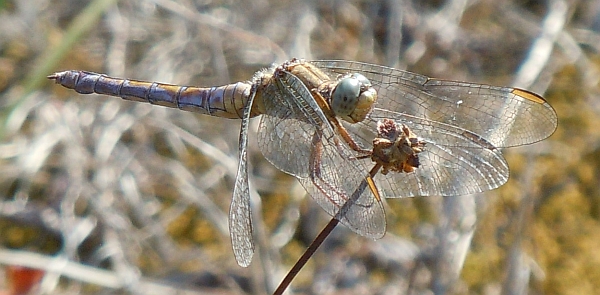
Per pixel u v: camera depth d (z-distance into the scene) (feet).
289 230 2.32
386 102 2.20
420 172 2.18
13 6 2.40
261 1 2.41
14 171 2.32
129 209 2.32
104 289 2.28
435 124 2.19
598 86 2.40
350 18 2.42
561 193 2.34
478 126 2.19
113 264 2.29
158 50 2.39
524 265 2.29
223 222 2.31
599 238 2.32
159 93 2.22
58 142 2.34
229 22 2.40
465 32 2.42
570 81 2.40
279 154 2.18
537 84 2.38
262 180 2.34
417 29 2.41
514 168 2.35
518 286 2.28
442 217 2.29
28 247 2.31
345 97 2.18
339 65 2.20
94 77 2.23
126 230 2.30
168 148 2.35
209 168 2.34
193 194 2.31
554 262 2.31
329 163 2.16
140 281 2.28
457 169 2.18
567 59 2.40
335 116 2.18
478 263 2.30
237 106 2.21
